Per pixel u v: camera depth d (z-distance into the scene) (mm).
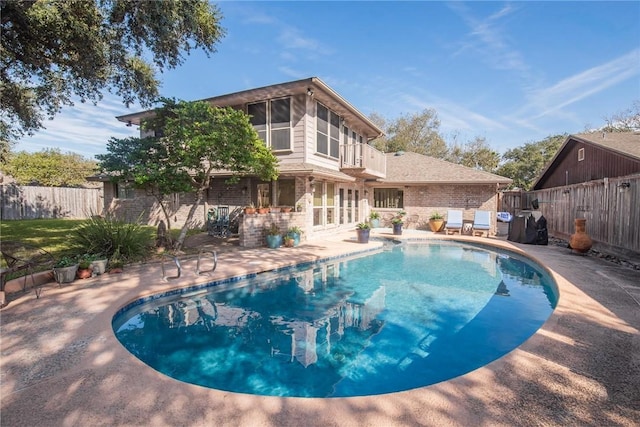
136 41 9492
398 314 5961
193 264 8234
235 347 4703
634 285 6305
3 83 9648
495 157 37156
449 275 8852
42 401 2715
